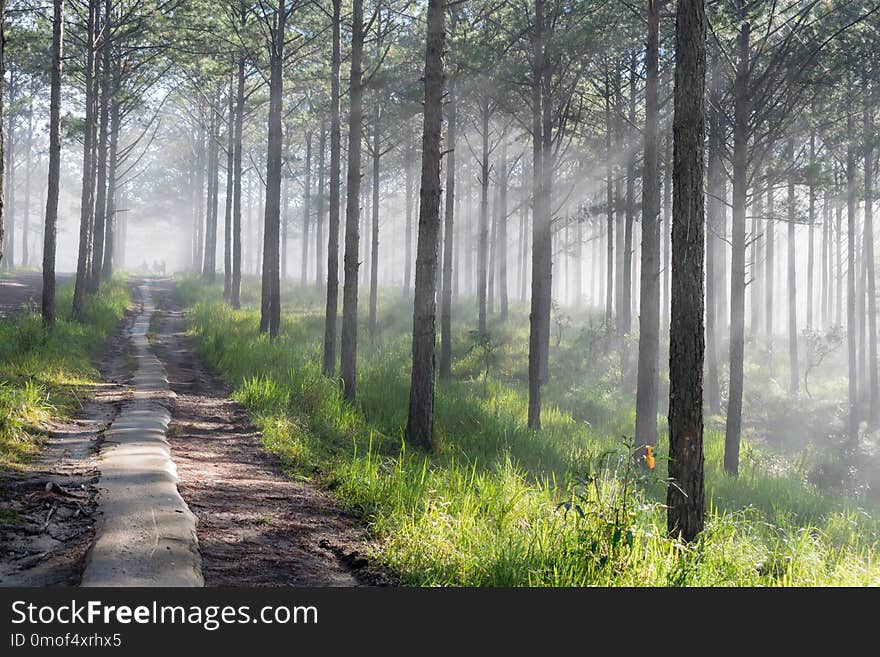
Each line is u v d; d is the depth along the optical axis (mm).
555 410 20516
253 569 5844
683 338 8094
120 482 7621
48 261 20234
